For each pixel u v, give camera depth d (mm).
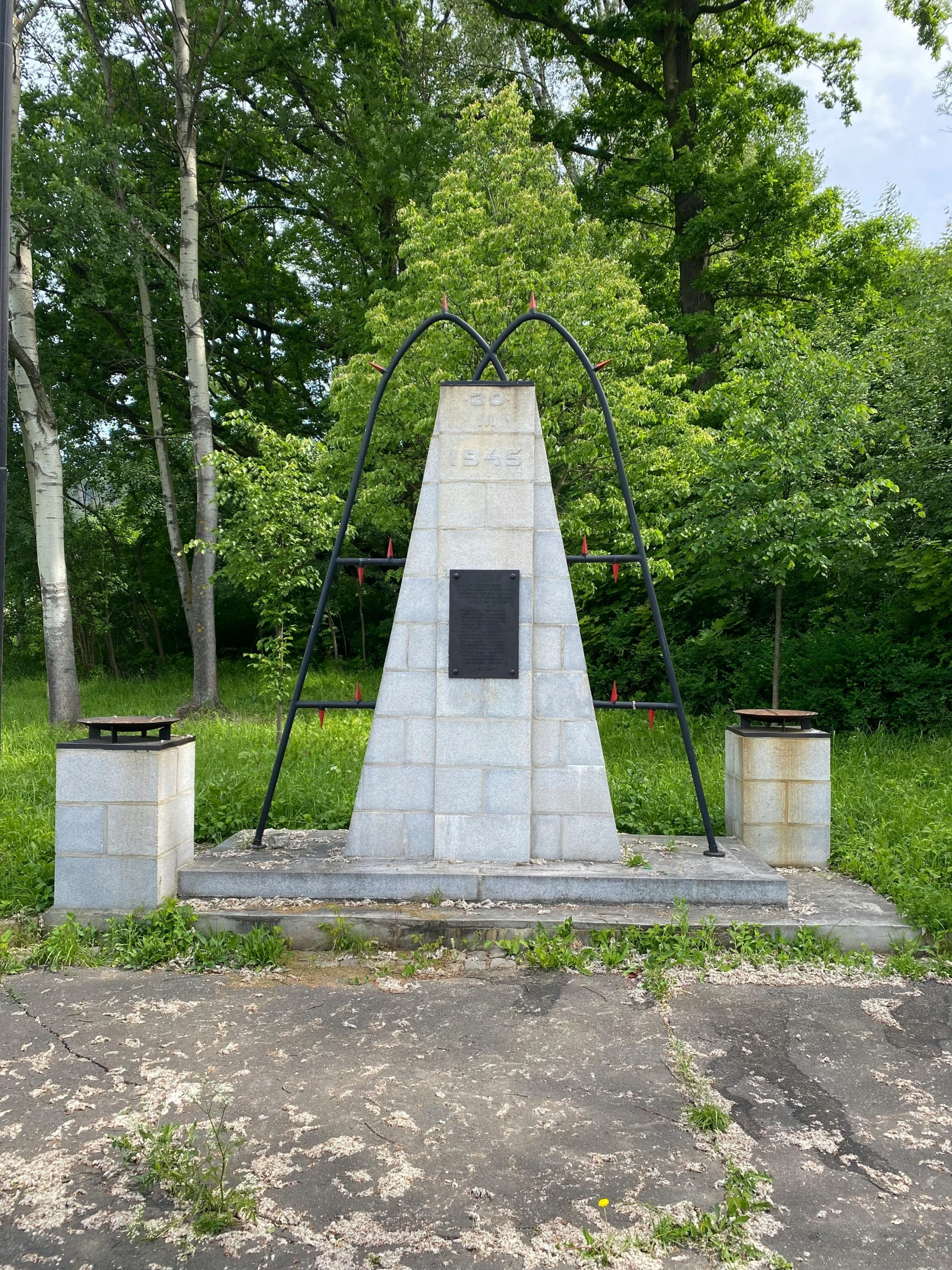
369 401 12906
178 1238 2621
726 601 13289
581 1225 2666
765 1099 3387
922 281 13141
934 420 11219
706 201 17594
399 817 5609
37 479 13531
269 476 10734
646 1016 4109
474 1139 3113
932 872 5508
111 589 22531
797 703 11445
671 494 12312
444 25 21609
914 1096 3420
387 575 20344
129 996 4340
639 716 12398
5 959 4719
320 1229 2654
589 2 19906
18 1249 2578
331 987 4441
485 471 5480
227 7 17516
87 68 16016
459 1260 2525
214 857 5715
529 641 5492
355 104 18438
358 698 5855
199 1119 3238
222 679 20656
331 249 20375
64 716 13477
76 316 19984
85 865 5129
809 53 18000
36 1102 3369
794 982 4496
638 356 12133
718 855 5695
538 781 5562
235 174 21594
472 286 11312
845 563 11344
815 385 9844
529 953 4738
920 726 10891
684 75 17953
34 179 12977
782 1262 2510
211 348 22703
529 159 12680
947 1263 2520
